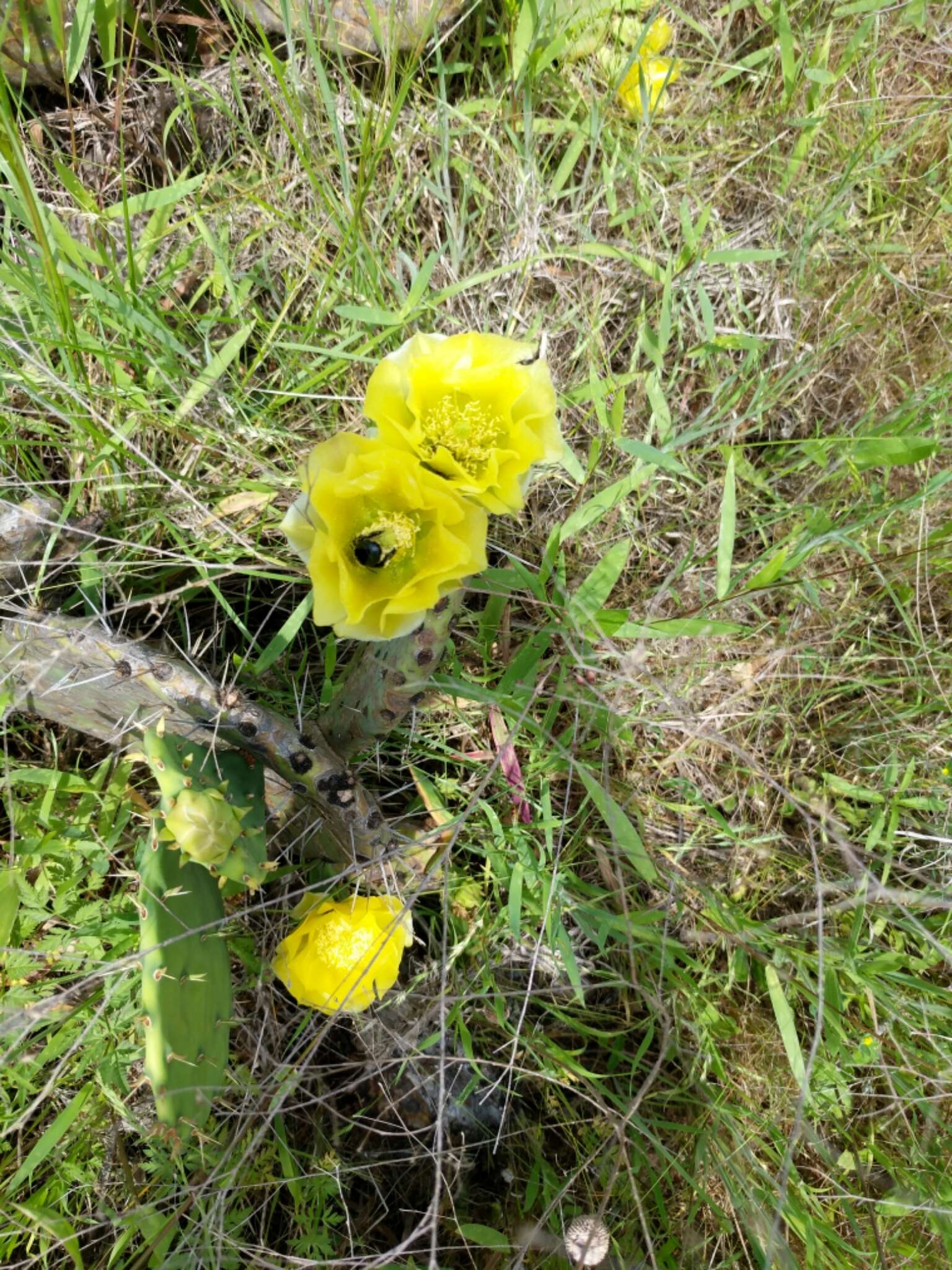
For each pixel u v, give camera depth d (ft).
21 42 1.91
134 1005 1.70
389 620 1.16
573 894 2.05
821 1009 1.79
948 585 2.40
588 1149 2.00
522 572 1.80
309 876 1.88
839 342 2.39
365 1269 1.76
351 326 2.00
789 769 2.28
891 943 2.18
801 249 2.38
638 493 2.26
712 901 2.11
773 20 2.36
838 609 2.31
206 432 1.92
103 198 2.14
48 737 1.88
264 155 2.11
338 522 1.13
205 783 1.38
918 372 2.56
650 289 2.37
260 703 1.93
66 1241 1.45
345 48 2.12
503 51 2.26
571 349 2.33
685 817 2.23
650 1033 1.95
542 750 2.00
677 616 2.22
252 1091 1.73
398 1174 2.00
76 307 1.88
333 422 2.05
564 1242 1.85
